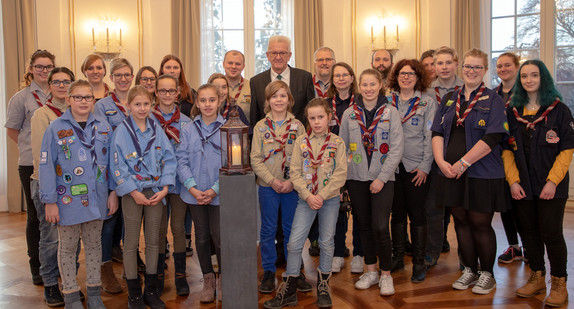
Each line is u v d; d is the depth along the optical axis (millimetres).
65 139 2734
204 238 3051
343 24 6723
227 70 3818
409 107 3316
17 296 3199
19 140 3295
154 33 6570
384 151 3078
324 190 2863
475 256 3189
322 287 2953
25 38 6027
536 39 6270
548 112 2875
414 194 3281
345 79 3422
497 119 2891
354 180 3148
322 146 2961
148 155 2891
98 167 2844
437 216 3564
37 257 3391
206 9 6660
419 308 2885
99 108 3123
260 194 3168
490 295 3064
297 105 3689
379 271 3564
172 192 3053
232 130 2514
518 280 3330
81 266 3812
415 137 3283
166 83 3182
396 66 3383
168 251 4062
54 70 3020
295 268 2955
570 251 3949
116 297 3172
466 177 2969
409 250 4020
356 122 3158
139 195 2811
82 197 2750
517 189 2938
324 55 3725
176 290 3197
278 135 3152
